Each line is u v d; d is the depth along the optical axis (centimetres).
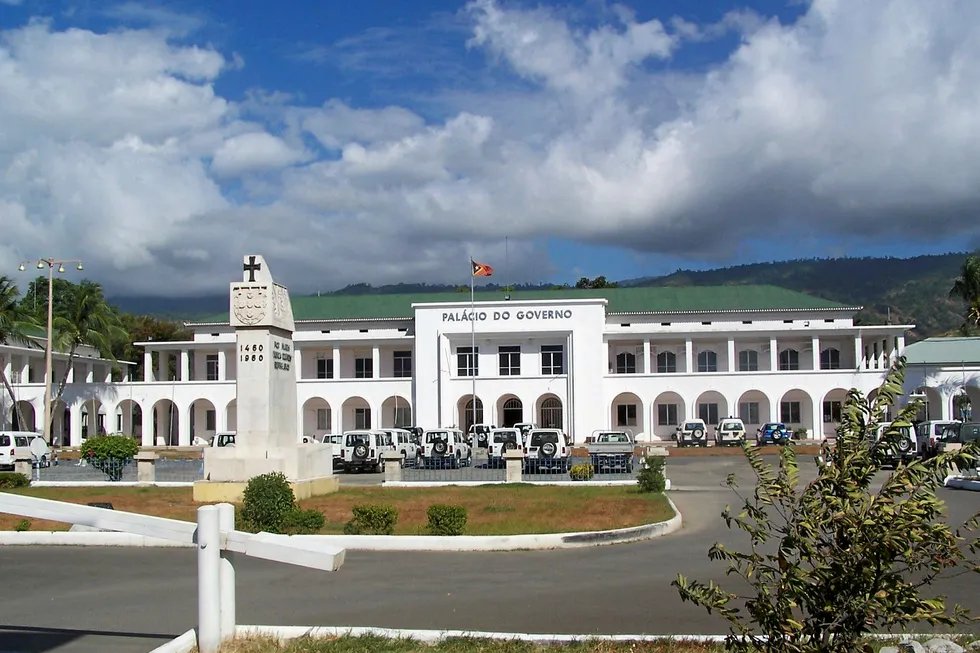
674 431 6838
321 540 1692
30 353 7056
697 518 2167
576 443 6594
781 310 7238
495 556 1594
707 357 7256
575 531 1775
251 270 2452
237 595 1234
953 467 667
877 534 628
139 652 918
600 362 6675
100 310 6906
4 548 1716
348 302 7756
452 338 6825
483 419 6731
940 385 6278
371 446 3938
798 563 668
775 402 6475
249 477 2400
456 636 940
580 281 12700
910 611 643
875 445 668
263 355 2434
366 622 1059
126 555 1628
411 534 1747
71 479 3197
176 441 7619
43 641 968
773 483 689
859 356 6925
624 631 1008
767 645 683
